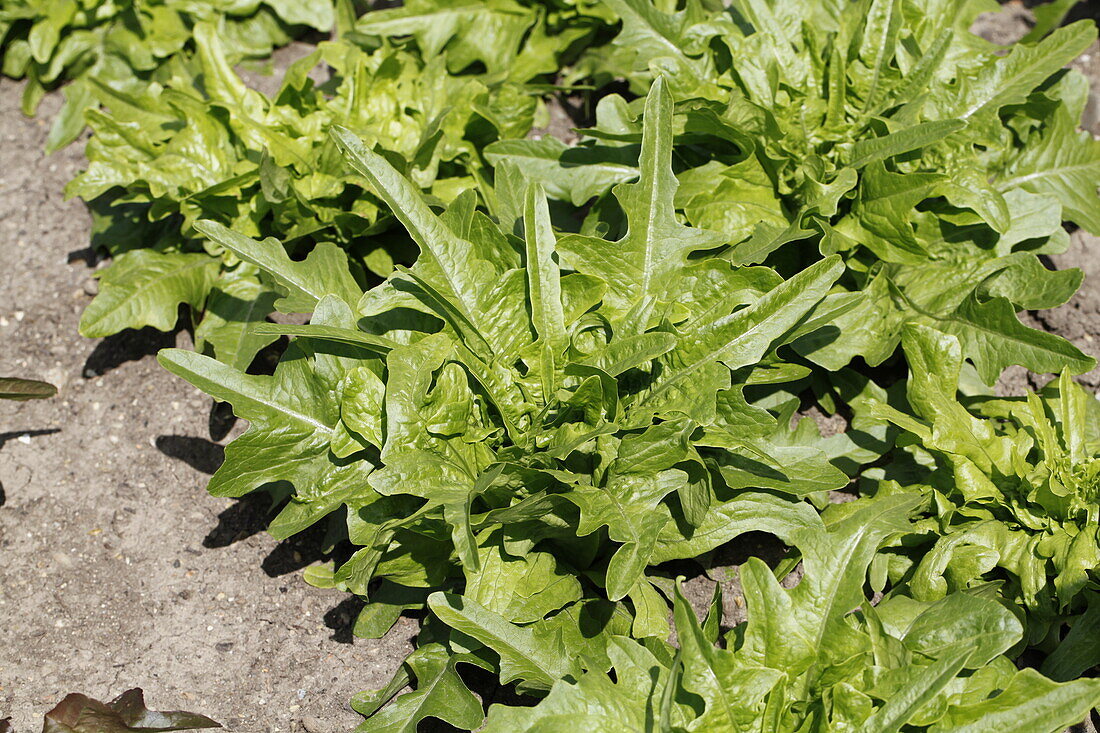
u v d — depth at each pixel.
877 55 3.34
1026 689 2.27
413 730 2.53
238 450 2.64
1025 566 2.74
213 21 4.41
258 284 3.47
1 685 2.94
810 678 2.41
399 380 2.55
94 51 4.43
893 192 3.07
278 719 2.86
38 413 3.55
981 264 3.23
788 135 3.33
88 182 3.47
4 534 3.26
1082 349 3.54
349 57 3.73
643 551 2.39
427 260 2.73
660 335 2.62
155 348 3.68
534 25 4.23
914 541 2.88
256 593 3.12
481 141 3.69
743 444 2.60
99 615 3.08
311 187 3.38
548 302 2.77
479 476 2.59
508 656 2.47
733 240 3.20
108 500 3.33
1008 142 3.52
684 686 2.25
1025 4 4.64
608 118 3.46
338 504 2.69
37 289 3.87
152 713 2.63
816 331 3.19
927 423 3.04
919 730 2.34
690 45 3.44
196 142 3.45
